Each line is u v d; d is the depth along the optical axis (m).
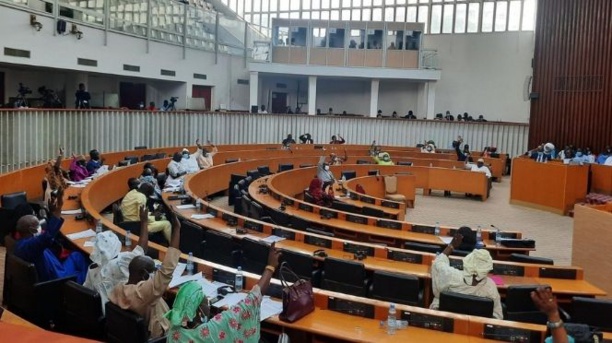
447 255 5.96
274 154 21.38
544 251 11.08
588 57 20.42
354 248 7.24
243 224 8.30
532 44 26.58
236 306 3.56
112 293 4.47
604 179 15.52
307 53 26.28
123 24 19.64
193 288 3.50
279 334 4.67
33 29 15.40
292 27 26.11
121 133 18.42
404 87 29.05
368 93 29.45
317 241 7.48
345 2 32.03
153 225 8.42
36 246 5.63
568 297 6.23
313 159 20.08
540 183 15.67
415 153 22.94
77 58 17.47
